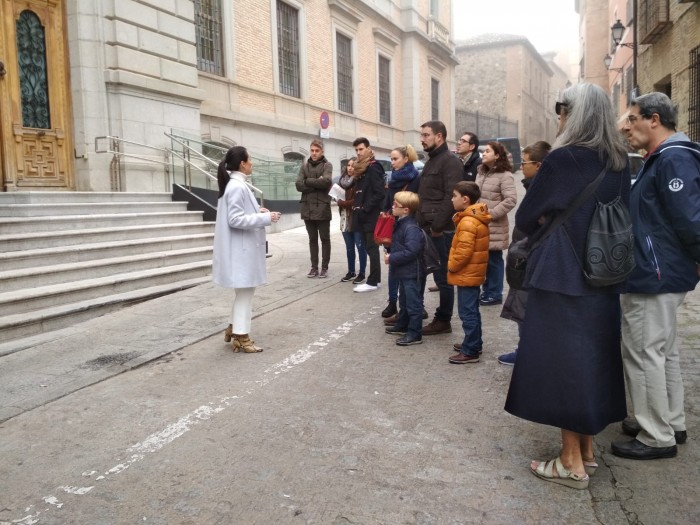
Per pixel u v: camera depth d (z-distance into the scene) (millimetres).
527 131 53312
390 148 26062
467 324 4832
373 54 24547
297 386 4434
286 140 18406
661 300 3074
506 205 6418
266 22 17375
